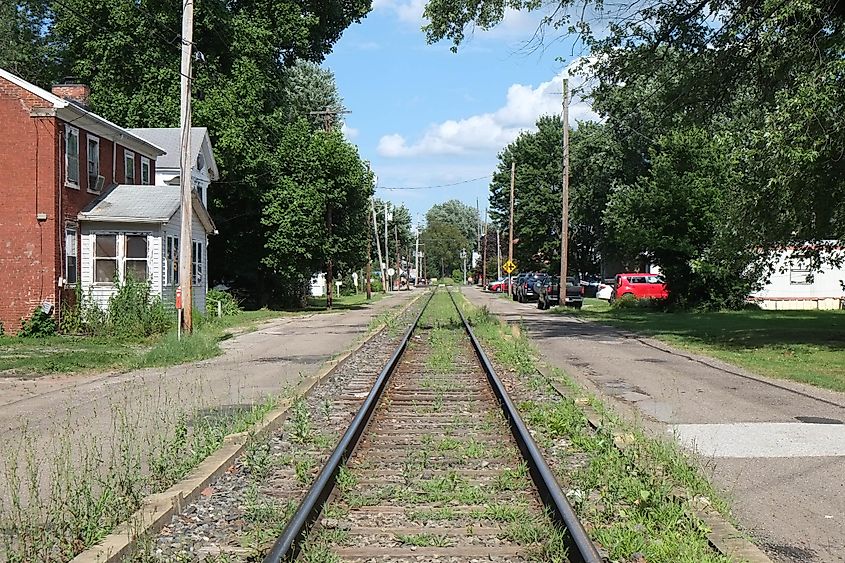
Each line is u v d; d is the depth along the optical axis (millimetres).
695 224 38469
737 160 20516
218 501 7250
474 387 14461
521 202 80375
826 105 17562
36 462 8156
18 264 25750
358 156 49000
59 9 43906
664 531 6008
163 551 5922
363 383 15117
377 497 7285
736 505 7105
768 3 19109
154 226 28594
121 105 43281
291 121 55438
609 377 15922
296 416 10867
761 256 25391
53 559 5672
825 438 9883
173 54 44250
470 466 8578
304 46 48125
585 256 75812
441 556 5816
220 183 44812
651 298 43500
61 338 24781
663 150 39375
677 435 9711
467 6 22984
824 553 5922
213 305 38656
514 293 63594
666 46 23734
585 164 64438
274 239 45844
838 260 25688
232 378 16406
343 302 60688
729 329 26953
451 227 196500
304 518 6066
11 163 25734
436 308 44656
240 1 46875
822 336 23469
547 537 6012
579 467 8367
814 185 19656
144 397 13570
